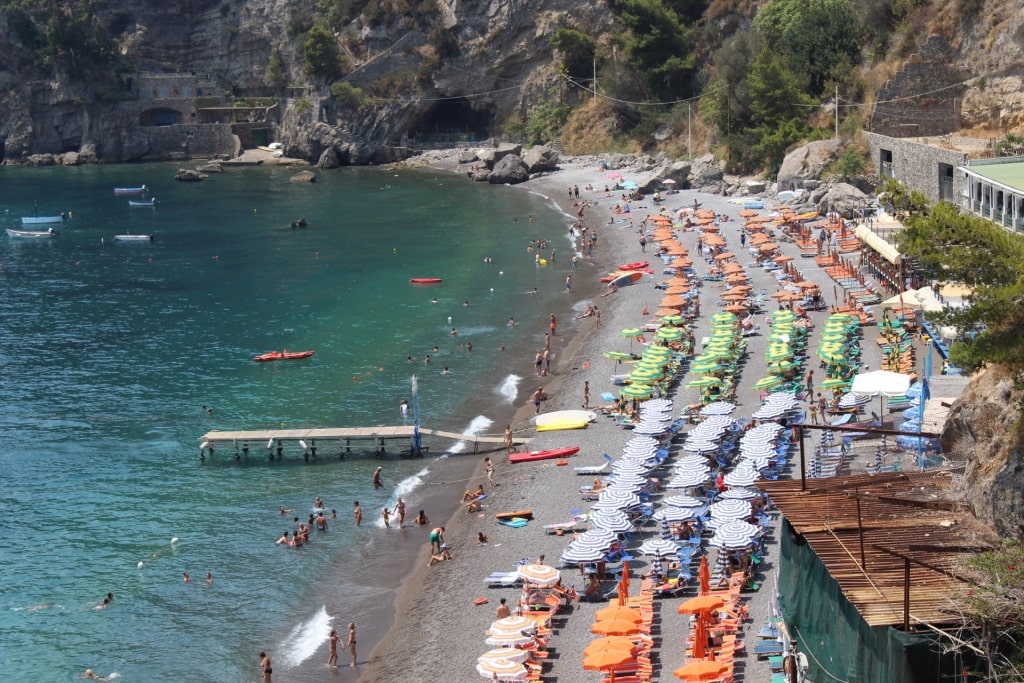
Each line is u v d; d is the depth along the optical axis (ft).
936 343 238.48
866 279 319.88
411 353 305.32
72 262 450.71
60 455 240.12
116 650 166.30
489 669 144.05
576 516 197.16
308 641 168.04
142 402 273.75
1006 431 123.13
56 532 203.51
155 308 368.27
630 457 203.92
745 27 604.90
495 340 313.94
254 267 428.15
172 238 496.64
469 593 177.47
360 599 179.73
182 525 206.28
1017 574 104.27
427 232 482.69
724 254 362.94
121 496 219.00
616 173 580.71
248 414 262.06
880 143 416.46
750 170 513.86
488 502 209.15
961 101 426.51
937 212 131.23
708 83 602.44
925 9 459.32
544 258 414.00
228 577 187.52
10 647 167.22
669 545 165.68
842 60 500.74
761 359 267.18
